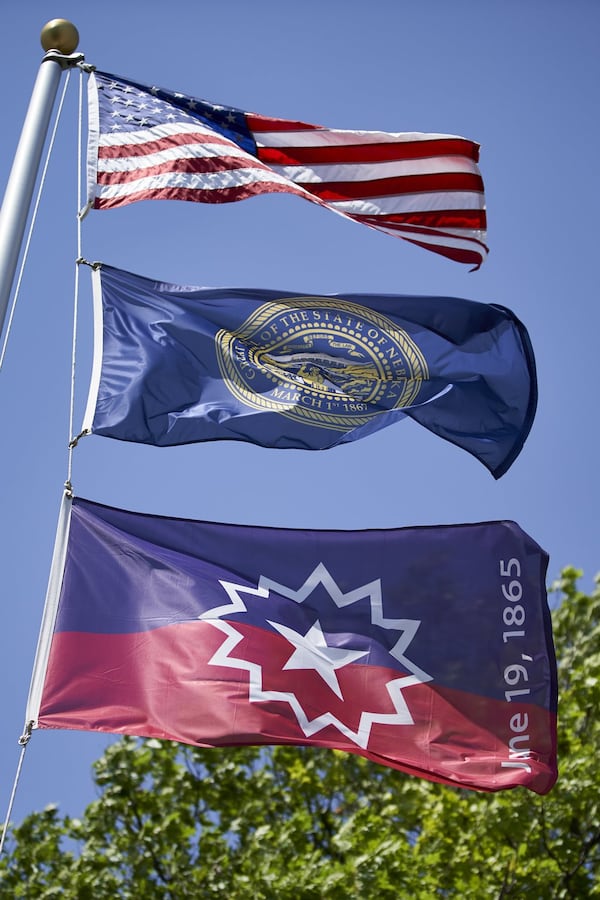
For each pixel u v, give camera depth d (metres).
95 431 10.99
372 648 11.28
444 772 10.87
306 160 13.66
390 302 12.59
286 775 22.97
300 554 11.59
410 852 20.27
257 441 11.54
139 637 10.62
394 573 11.69
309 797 22.48
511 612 11.70
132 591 10.84
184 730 10.22
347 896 18.42
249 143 13.61
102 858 21.22
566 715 21.42
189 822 21.84
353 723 10.86
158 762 22.30
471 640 11.52
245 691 10.54
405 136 13.79
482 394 12.62
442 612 11.59
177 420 11.29
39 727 10.08
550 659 11.64
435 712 11.14
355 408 12.11
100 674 10.39
